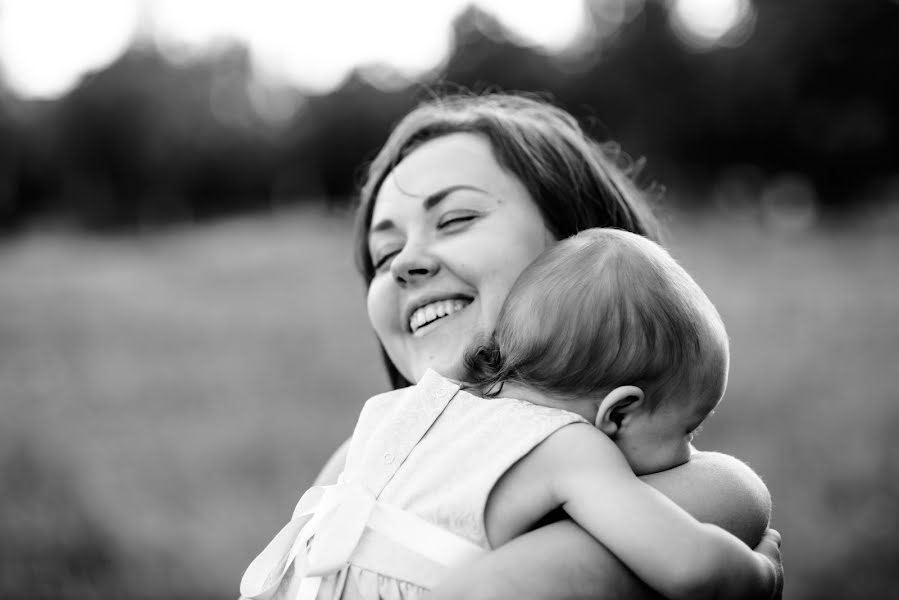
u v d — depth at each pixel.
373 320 1.87
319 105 55.16
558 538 1.34
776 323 12.12
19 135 52.34
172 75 57.38
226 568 5.49
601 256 1.56
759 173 44.03
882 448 6.57
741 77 43.09
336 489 1.56
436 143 1.91
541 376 1.53
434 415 1.56
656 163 45.03
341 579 1.45
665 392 1.48
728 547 1.29
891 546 4.93
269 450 7.77
